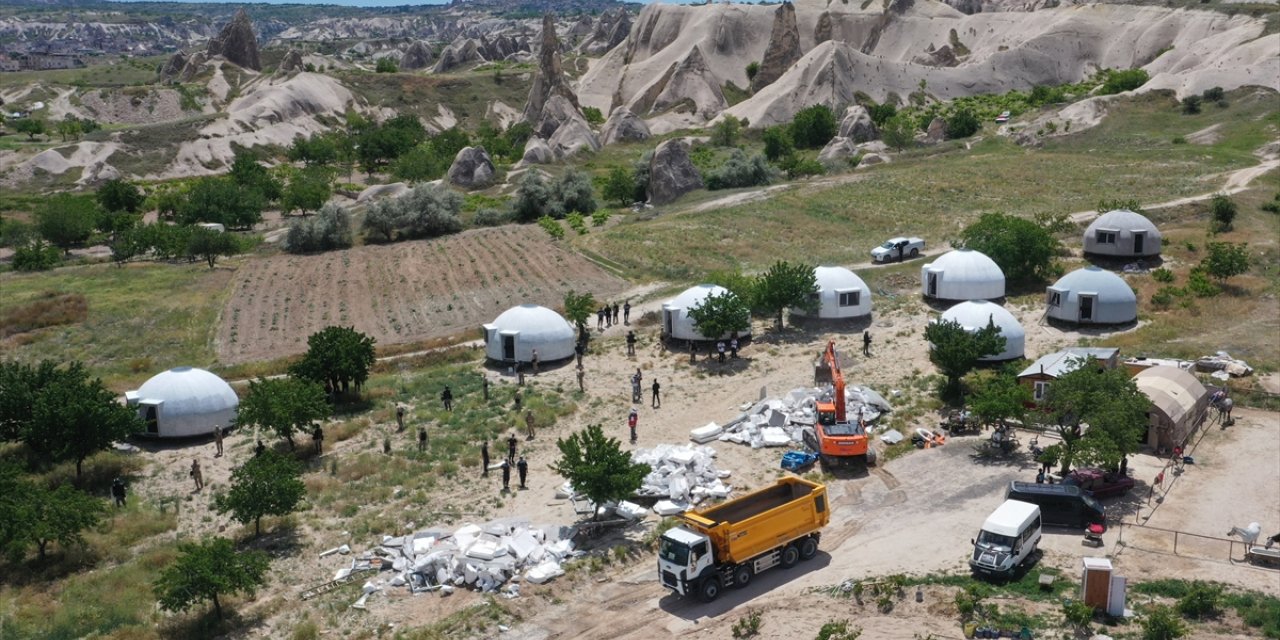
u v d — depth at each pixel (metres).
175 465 55.59
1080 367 51.81
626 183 134.62
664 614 37.94
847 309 77.19
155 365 75.44
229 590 37.97
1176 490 47.34
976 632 34.59
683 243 103.56
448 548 42.59
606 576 41.16
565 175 130.88
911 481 49.16
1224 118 148.50
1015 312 78.44
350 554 43.72
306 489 48.19
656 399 62.31
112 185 152.75
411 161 171.75
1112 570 35.81
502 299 90.06
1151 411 51.97
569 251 105.44
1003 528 39.09
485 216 126.25
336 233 115.50
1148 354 66.62
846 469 50.81
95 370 74.62
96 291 97.75
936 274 80.38
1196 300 78.81
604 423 59.31
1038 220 97.75
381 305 90.31
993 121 182.00
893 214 111.62
